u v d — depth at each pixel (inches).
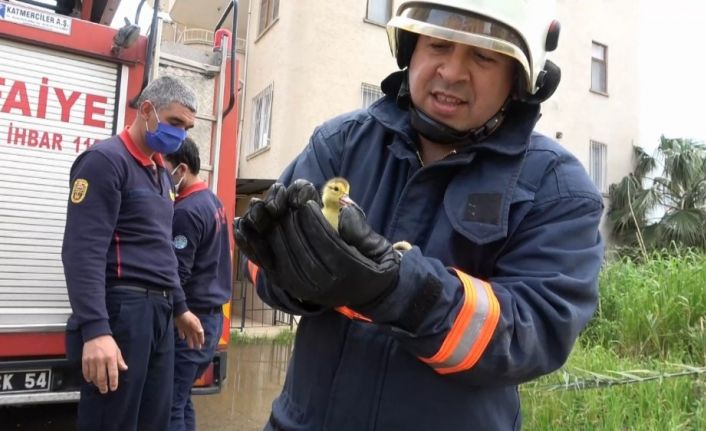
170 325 110.1
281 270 36.8
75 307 94.5
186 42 506.6
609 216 624.1
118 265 101.5
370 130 53.1
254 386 232.8
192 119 109.4
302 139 451.2
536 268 43.1
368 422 45.4
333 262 34.6
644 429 114.8
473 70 44.2
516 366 40.4
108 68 145.5
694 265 213.6
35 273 135.5
